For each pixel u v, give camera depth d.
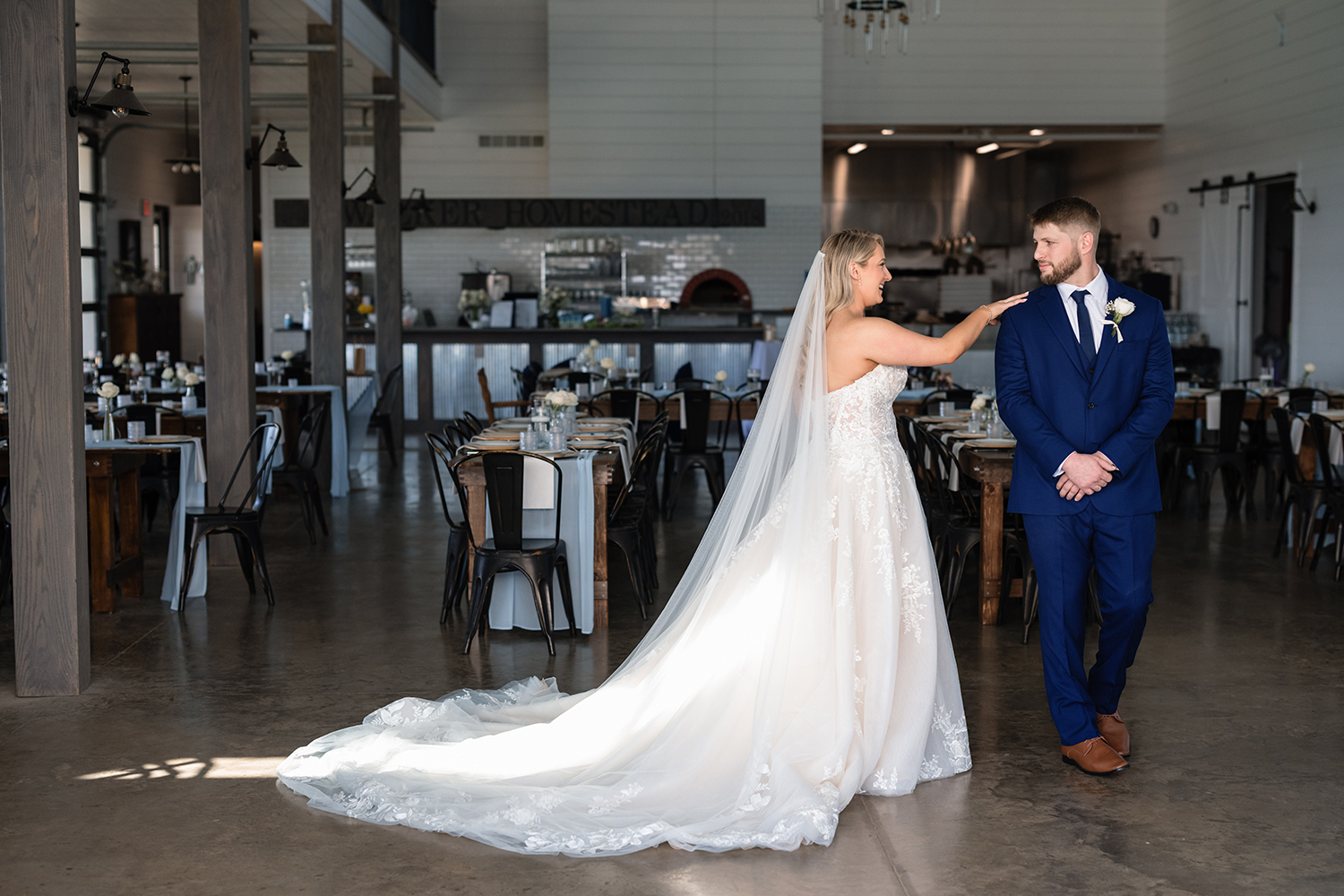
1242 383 11.45
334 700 4.57
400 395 13.09
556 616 5.66
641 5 16.20
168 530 8.22
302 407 10.87
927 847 3.23
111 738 4.12
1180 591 6.32
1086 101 17.19
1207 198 15.99
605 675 4.92
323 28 10.42
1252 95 14.84
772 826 3.25
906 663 3.65
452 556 5.80
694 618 3.70
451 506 9.30
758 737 3.40
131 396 9.06
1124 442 3.59
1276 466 8.73
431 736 3.96
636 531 5.91
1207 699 4.52
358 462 10.99
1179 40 16.70
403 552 7.54
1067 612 3.74
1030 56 17.09
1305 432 7.17
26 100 4.43
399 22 13.37
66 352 4.50
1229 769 3.79
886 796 3.57
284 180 16.94
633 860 3.17
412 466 11.68
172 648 5.32
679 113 16.33
